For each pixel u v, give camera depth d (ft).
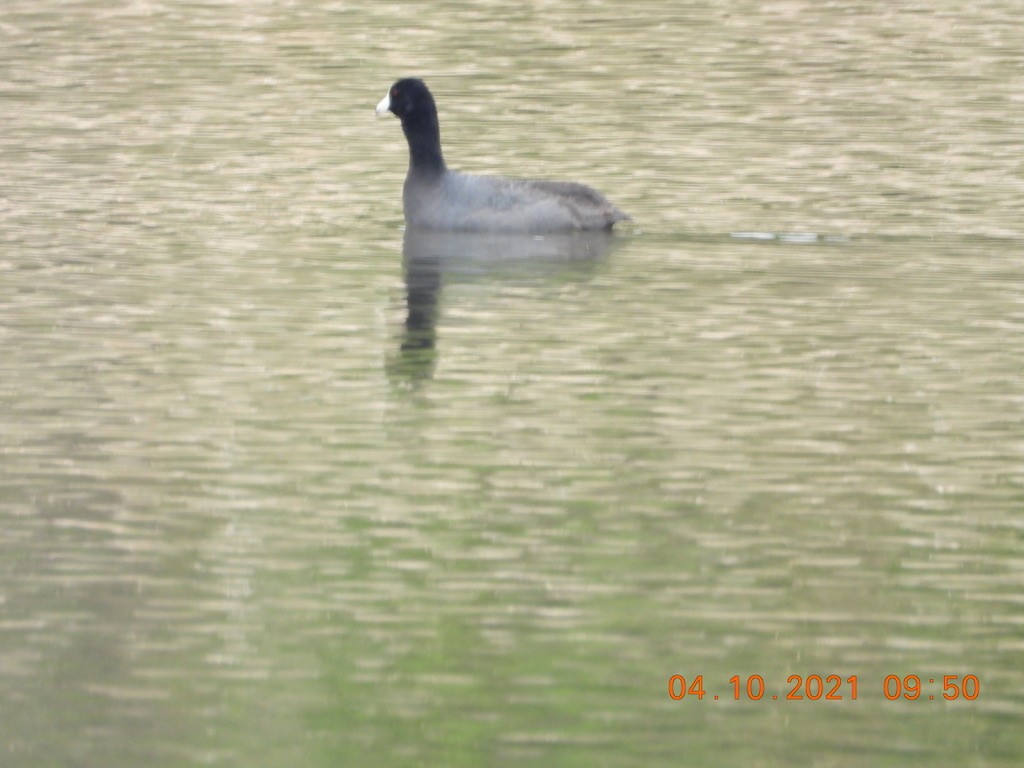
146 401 58.39
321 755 37.09
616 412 57.57
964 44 120.78
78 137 96.73
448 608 43.78
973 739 38.27
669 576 45.68
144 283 71.77
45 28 124.77
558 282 72.64
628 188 87.30
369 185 88.84
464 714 38.73
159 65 113.91
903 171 90.38
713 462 53.36
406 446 54.54
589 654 41.55
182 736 37.73
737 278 73.05
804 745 37.86
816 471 52.70
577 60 115.75
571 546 47.47
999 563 46.68
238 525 48.67
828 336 65.46
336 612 43.57
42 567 45.93
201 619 43.11
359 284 72.18
